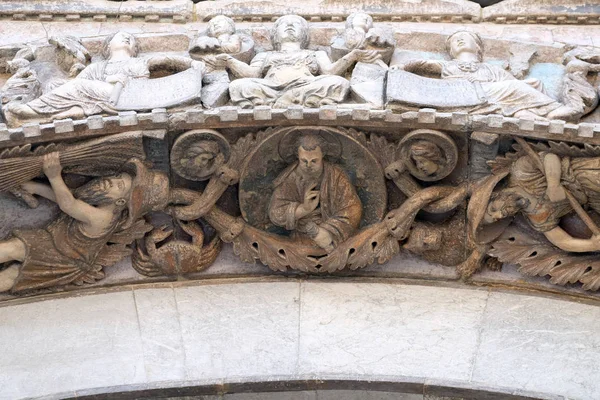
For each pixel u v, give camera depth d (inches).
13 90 288.0
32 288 290.8
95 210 283.7
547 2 339.0
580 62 305.9
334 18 335.6
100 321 285.3
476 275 297.4
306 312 288.0
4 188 279.3
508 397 264.5
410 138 279.3
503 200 285.7
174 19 337.7
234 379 269.0
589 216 286.2
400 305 290.0
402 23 337.1
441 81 288.8
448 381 267.6
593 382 267.7
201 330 283.0
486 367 272.4
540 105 280.7
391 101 275.6
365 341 279.9
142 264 294.8
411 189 289.1
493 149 281.6
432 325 283.9
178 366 273.4
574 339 279.1
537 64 318.3
